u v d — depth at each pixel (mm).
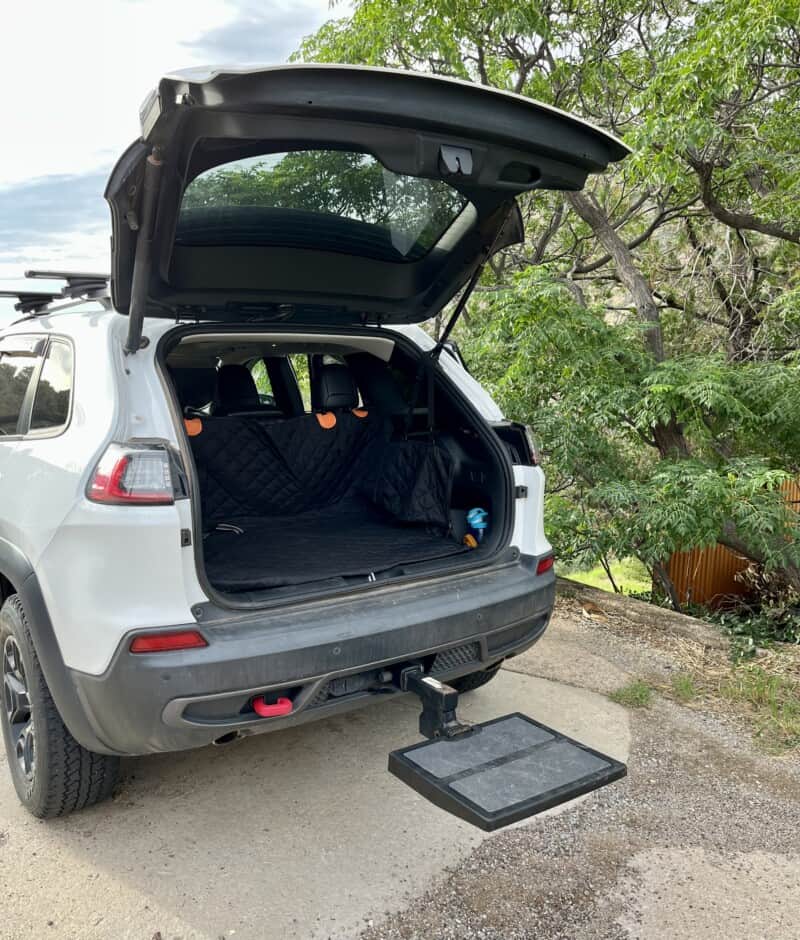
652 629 4645
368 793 2859
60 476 2391
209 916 2223
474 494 3254
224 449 3635
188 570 2229
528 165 2371
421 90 2041
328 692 2422
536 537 3039
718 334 8328
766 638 4625
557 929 2191
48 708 2484
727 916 2244
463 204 2801
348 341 3412
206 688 2148
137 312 2436
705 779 2984
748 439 6379
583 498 6152
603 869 2449
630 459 6531
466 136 2195
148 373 2533
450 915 2238
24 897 2299
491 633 2717
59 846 2545
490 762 2389
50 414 2742
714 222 8602
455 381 3338
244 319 2979
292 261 2797
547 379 6070
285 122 2018
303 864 2457
